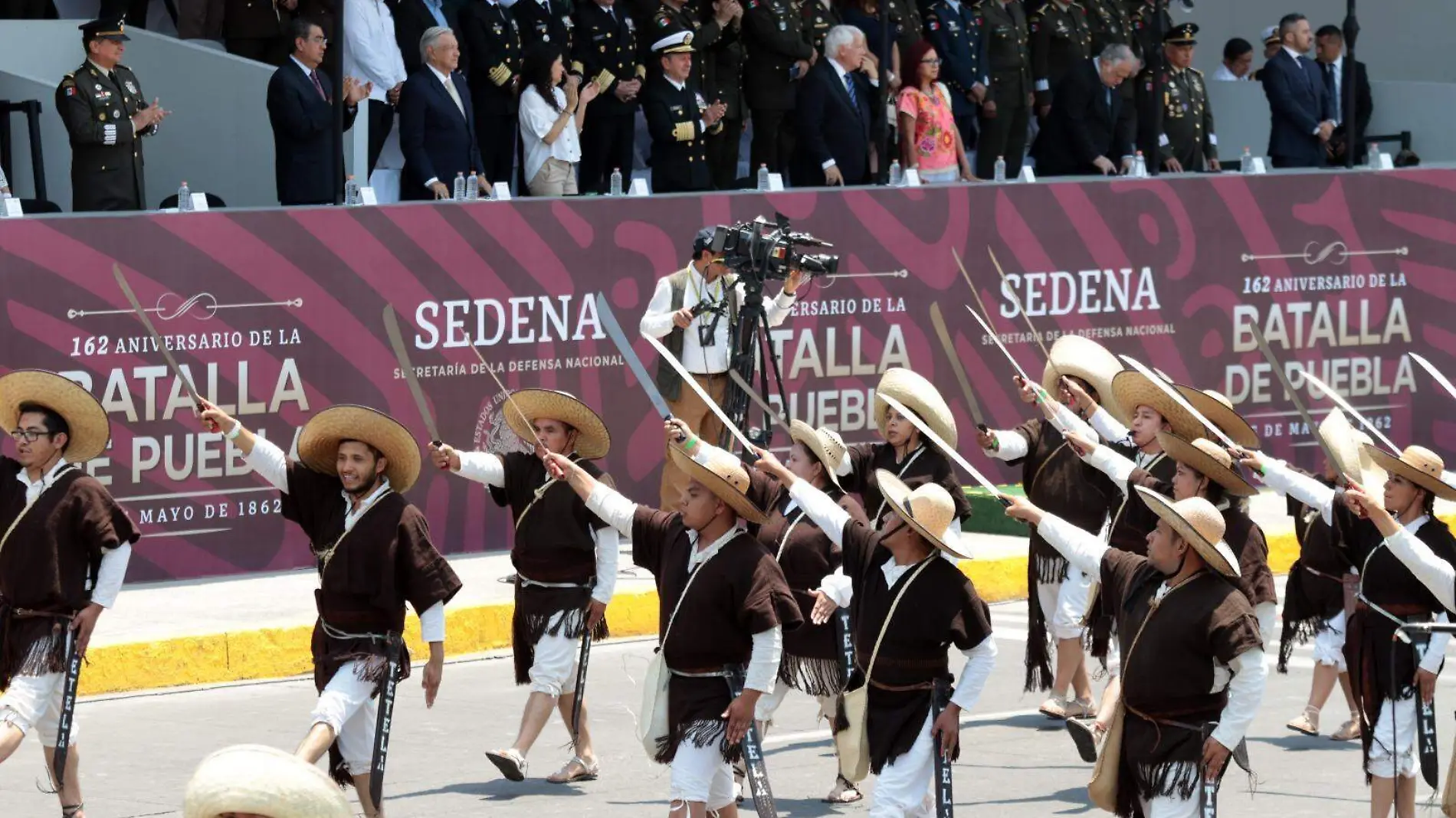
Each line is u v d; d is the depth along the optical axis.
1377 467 24.20
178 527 32.78
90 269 31.72
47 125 39.69
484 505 35.91
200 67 40.19
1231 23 60.22
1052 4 48.03
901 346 39.62
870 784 23.81
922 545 18.45
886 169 42.66
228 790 8.88
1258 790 23.75
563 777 23.70
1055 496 26.47
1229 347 43.41
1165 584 17.44
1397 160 52.72
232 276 33.00
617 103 41.31
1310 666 31.38
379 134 39.69
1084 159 47.31
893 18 44.78
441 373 35.06
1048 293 41.19
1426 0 60.03
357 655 19.67
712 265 33.97
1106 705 24.64
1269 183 43.69
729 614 18.38
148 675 28.67
